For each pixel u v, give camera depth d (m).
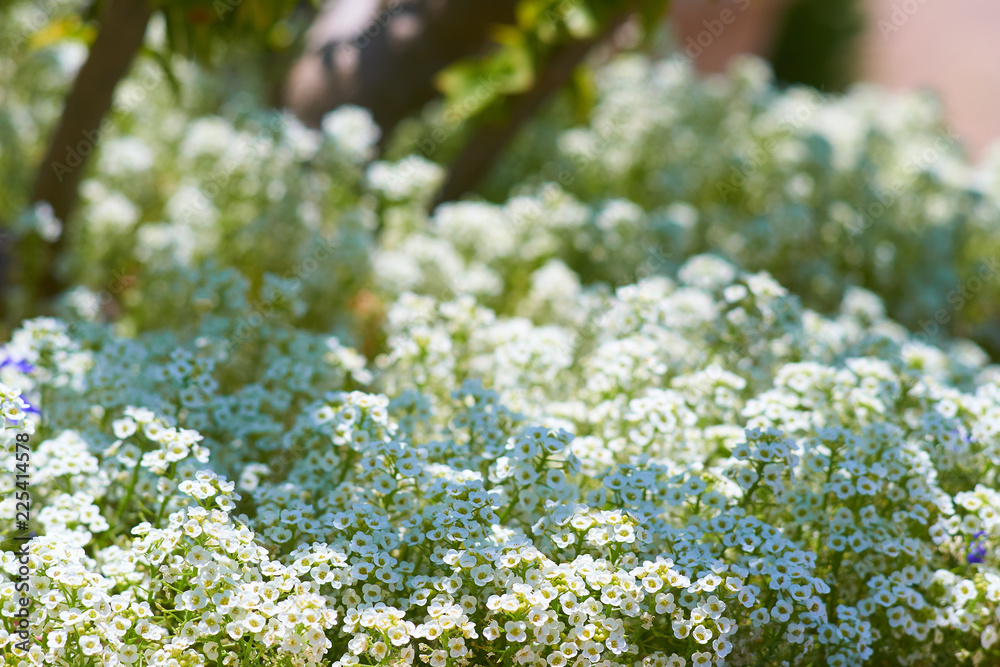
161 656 1.84
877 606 2.20
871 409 2.51
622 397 2.66
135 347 2.62
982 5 12.34
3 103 4.43
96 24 3.56
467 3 4.48
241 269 3.90
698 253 4.94
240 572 1.91
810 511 2.23
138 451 2.28
